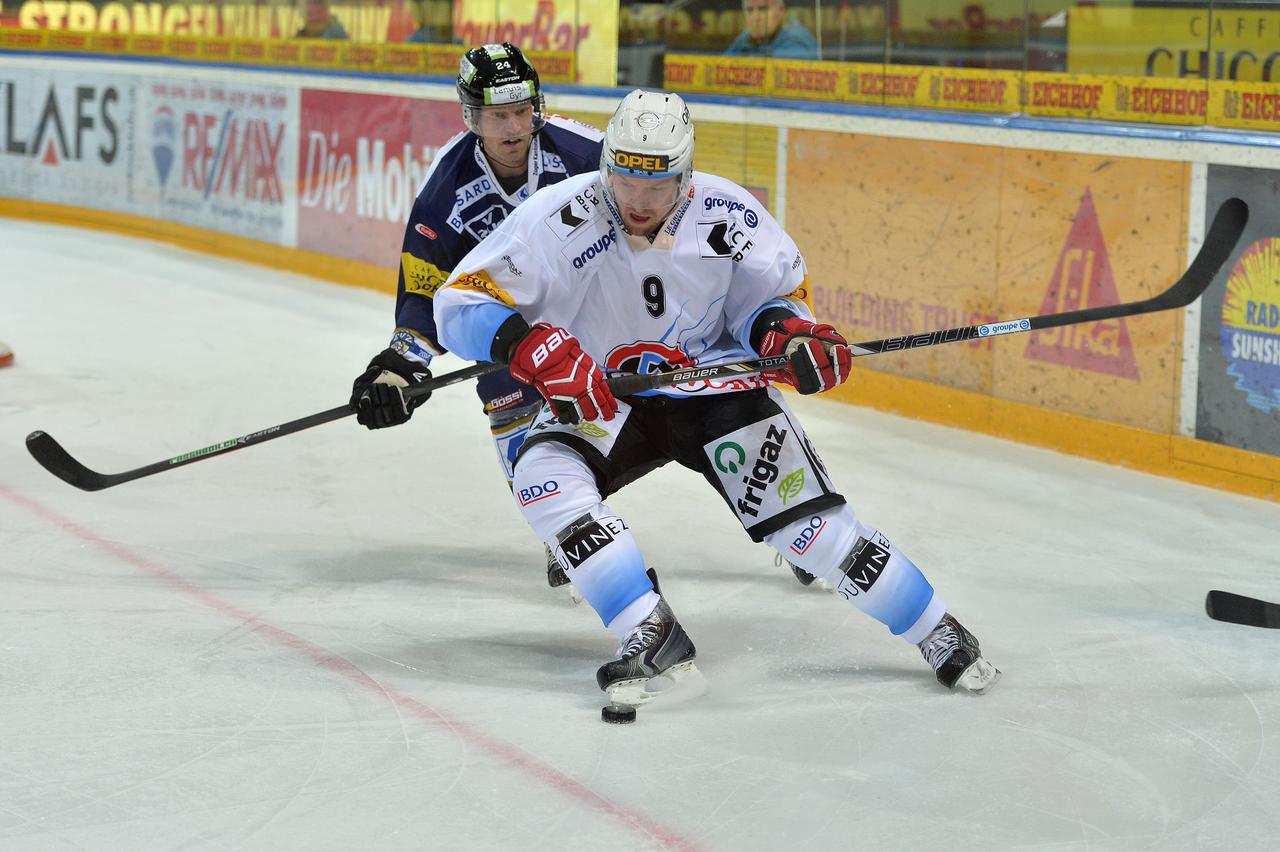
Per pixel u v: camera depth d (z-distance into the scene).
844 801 10.30
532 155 14.13
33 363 25.50
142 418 22.00
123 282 33.62
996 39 21.34
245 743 11.20
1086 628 13.88
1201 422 18.97
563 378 11.05
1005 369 21.41
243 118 36.28
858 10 23.25
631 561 11.58
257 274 35.03
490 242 11.60
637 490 18.58
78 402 22.89
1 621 13.78
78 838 9.69
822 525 11.77
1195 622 14.05
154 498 17.95
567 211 11.36
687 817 10.05
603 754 11.03
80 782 10.50
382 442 20.91
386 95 32.00
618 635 11.72
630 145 10.59
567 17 28.70
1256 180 18.05
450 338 11.66
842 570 11.88
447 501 18.19
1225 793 10.48
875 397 23.14
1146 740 11.36
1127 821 10.04
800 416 22.69
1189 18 18.94
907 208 22.53
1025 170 20.80
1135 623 14.02
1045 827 9.95
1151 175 19.27
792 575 15.48
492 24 30.28
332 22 33.69
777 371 11.33
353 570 15.56
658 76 27.00
